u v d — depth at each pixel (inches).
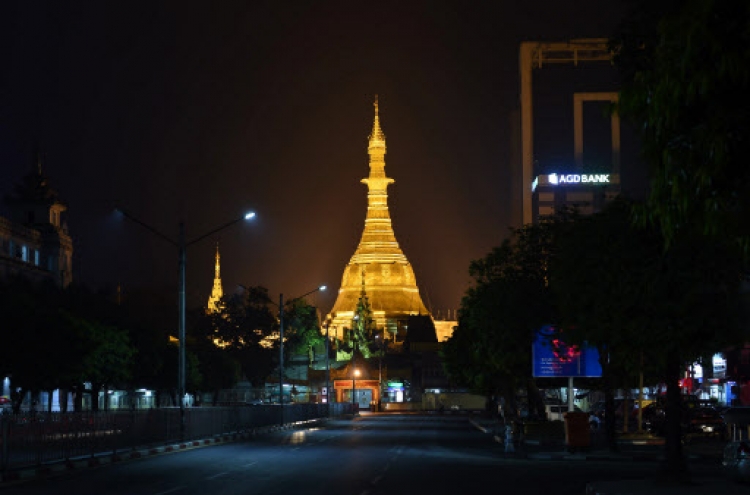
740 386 2910.9
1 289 2566.4
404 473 1321.4
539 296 1987.0
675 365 1132.5
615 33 731.4
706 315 1073.5
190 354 3860.7
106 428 1624.0
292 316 6097.4
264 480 1198.3
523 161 7480.3
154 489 1077.8
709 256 1053.2
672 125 451.2
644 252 1086.4
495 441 2321.6
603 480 1239.5
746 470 1086.4
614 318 1121.4
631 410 3181.6
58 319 2554.1
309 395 6304.1
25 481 1194.6
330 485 1128.2
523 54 7534.5
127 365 3068.4
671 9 529.3
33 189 4569.4
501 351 2107.5
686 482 1099.3
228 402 5034.5
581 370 1936.5
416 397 7101.4
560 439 2283.5
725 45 414.0
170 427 1996.8
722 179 442.9
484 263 2140.7
